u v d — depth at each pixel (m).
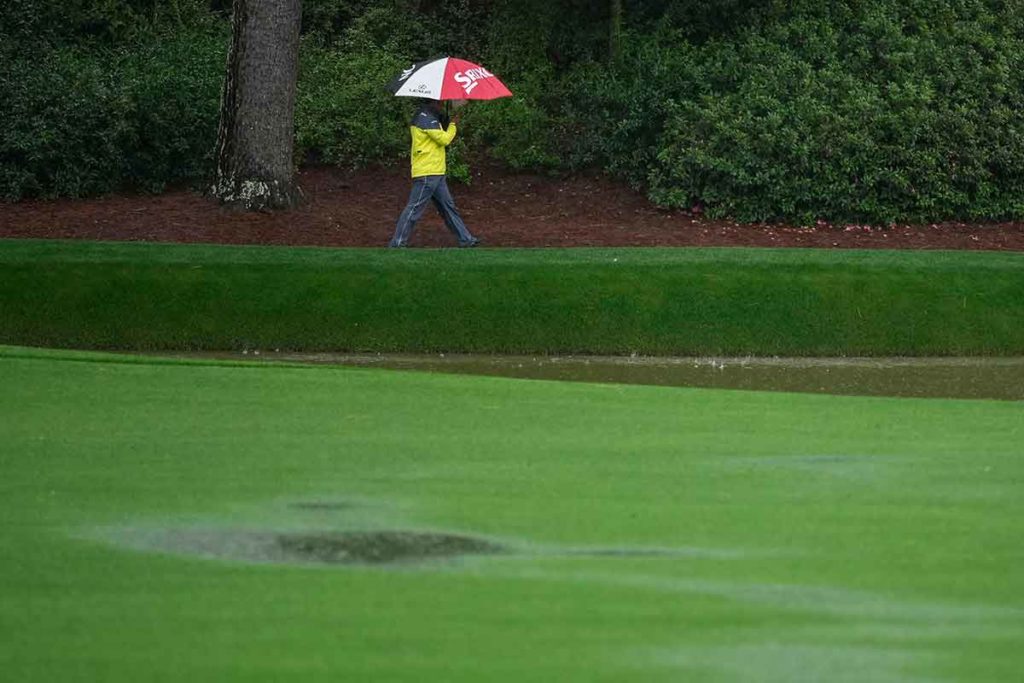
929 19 85.31
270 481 22.58
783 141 71.94
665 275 53.84
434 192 60.66
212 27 89.19
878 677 14.14
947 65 78.75
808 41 82.00
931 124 73.69
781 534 19.64
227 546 18.78
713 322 51.62
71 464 23.62
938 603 16.62
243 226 66.56
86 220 67.19
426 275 53.12
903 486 22.72
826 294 53.28
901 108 74.88
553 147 79.50
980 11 85.81
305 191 74.75
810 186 71.94
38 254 54.06
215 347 49.66
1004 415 30.08
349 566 17.92
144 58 81.56
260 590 16.84
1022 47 82.00
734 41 84.31
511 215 72.56
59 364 34.47
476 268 53.94
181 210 69.06
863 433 27.52
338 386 32.09
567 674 14.09
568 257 56.88
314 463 23.95
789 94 76.31
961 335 52.25
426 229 68.06
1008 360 51.41
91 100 73.44
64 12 85.94
